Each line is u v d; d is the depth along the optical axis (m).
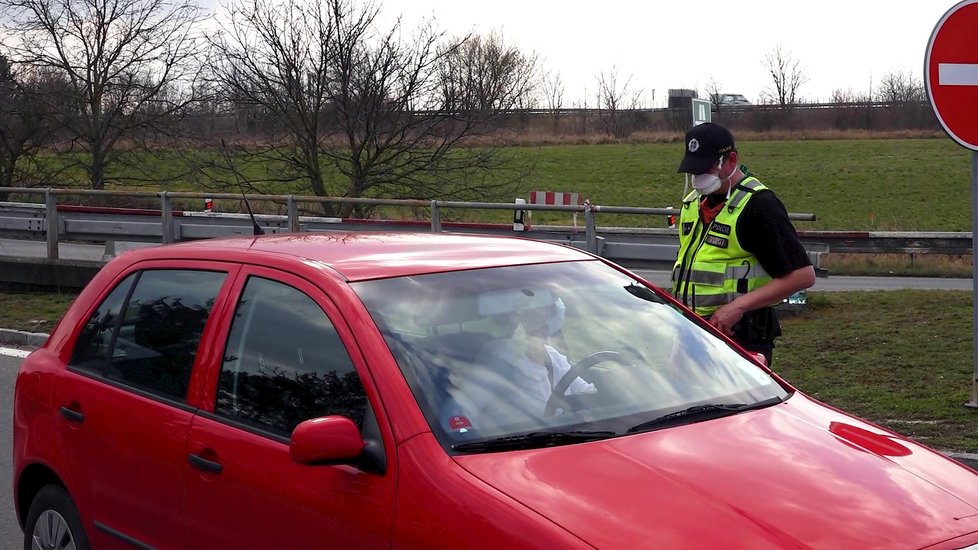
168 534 3.76
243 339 3.72
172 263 4.26
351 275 3.56
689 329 3.92
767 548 2.55
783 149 52.16
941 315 10.73
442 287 3.61
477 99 21.56
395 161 21.22
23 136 27.36
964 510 2.87
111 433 4.02
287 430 3.40
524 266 3.91
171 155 26.55
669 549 2.53
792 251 4.82
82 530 4.22
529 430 3.15
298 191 21.78
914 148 50.22
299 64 20.92
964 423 6.81
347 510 3.04
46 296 14.62
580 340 3.60
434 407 3.12
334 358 3.37
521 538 2.62
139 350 4.15
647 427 3.24
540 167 48.44
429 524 2.82
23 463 4.55
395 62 20.88
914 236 19.36
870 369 8.47
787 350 9.41
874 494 2.85
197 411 3.73
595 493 2.76
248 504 3.39
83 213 18.53
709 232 5.00
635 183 44.19
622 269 4.23
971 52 6.92
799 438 3.21
